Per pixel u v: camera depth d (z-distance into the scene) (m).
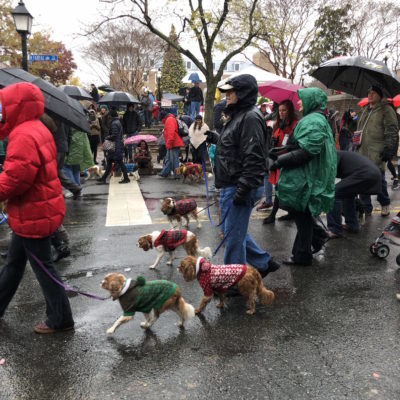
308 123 4.45
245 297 3.87
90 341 3.38
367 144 7.01
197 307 3.97
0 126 3.12
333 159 4.61
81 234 6.46
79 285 4.54
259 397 2.67
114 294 3.33
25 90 3.07
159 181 11.50
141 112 22.09
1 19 29.72
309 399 2.64
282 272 4.84
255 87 3.83
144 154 12.78
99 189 10.27
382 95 6.83
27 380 2.87
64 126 7.31
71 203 8.66
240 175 3.90
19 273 3.59
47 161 3.16
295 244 5.04
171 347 3.27
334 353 3.17
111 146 10.85
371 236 6.21
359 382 2.81
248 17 15.68
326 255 5.41
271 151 4.90
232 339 3.38
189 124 14.28
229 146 3.90
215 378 2.87
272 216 6.96
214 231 6.58
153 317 3.57
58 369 2.99
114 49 33.34
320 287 4.41
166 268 5.04
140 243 5.01
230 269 3.72
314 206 4.62
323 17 24.62
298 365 3.01
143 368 2.99
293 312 3.86
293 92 7.84
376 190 5.72
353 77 7.32
